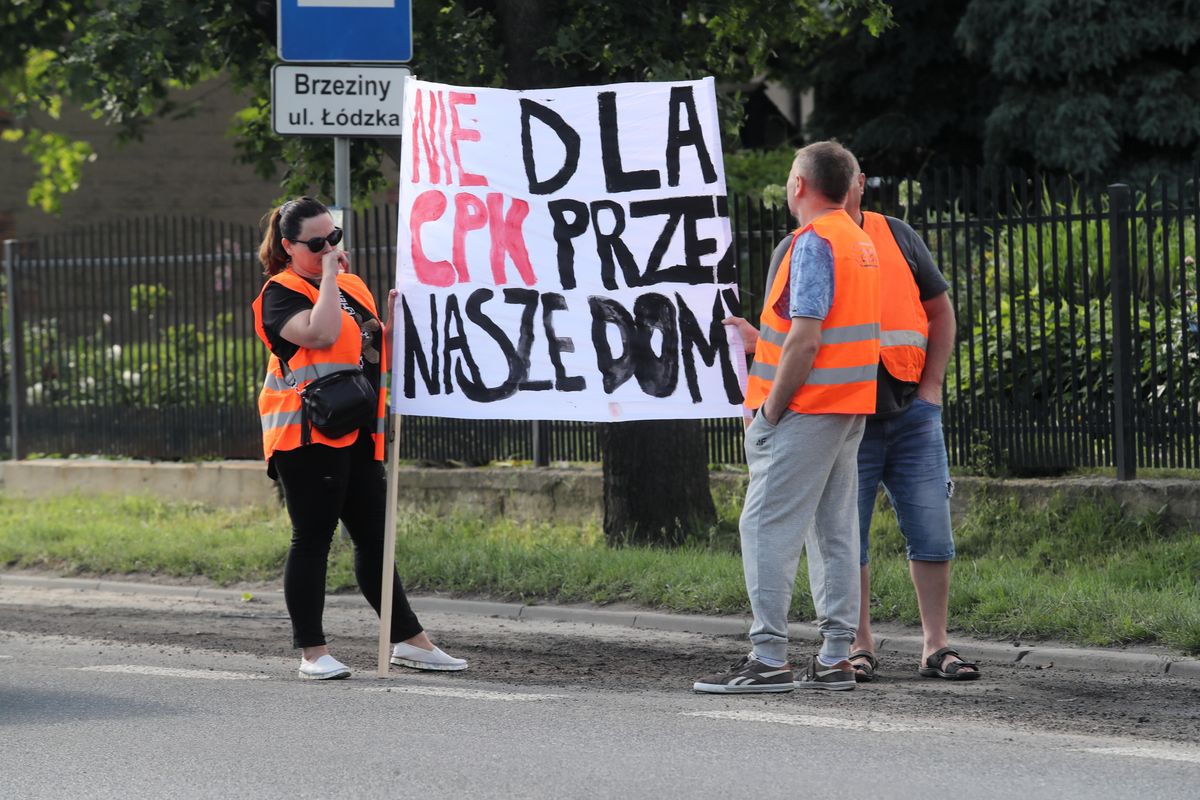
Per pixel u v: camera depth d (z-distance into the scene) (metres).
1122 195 36.16
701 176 25.39
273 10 40.34
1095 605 28.22
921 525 25.20
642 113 25.62
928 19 79.69
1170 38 70.94
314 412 24.39
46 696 23.81
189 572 38.38
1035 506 36.34
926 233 38.94
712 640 29.77
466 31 38.94
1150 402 35.84
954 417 38.50
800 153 23.28
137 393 50.78
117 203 97.12
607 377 25.64
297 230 24.38
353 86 32.69
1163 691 23.98
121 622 32.53
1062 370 37.66
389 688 24.22
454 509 43.62
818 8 48.00
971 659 27.17
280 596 35.72
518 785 17.94
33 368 52.69
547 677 25.61
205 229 49.62
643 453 38.28
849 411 22.84
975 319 39.25
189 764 19.14
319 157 44.41
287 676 25.59
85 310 51.72
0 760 19.53
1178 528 34.72
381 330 25.78
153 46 40.16
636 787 17.80
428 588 35.31
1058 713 22.17
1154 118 71.69
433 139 26.31
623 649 28.67
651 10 39.31
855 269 22.72
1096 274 38.19
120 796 17.75
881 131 80.75
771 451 23.11
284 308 24.39
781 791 17.58
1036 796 17.31
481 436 44.38
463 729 20.97
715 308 25.33
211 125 98.19
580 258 25.78
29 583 38.81
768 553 23.34
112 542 40.88
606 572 33.81
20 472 51.78
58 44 51.66
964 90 81.00
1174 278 38.44
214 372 49.44
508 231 26.02
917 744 19.91
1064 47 71.62
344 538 38.38
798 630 29.25
